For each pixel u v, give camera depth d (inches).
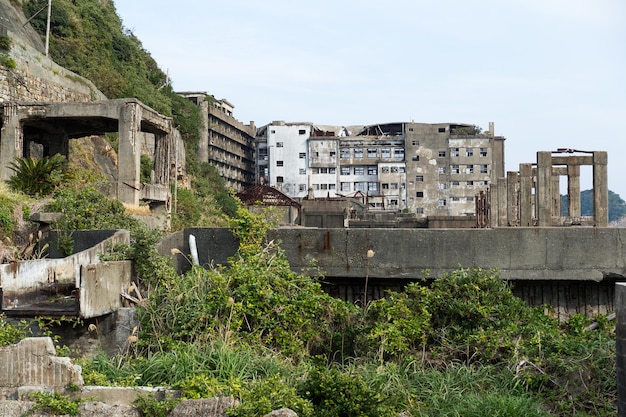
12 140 720.3
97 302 315.3
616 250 387.9
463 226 1414.9
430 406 279.1
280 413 223.1
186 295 331.9
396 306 343.3
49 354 254.4
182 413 232.7
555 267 390.3
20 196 571.5
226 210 1711.4
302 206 1568.7
